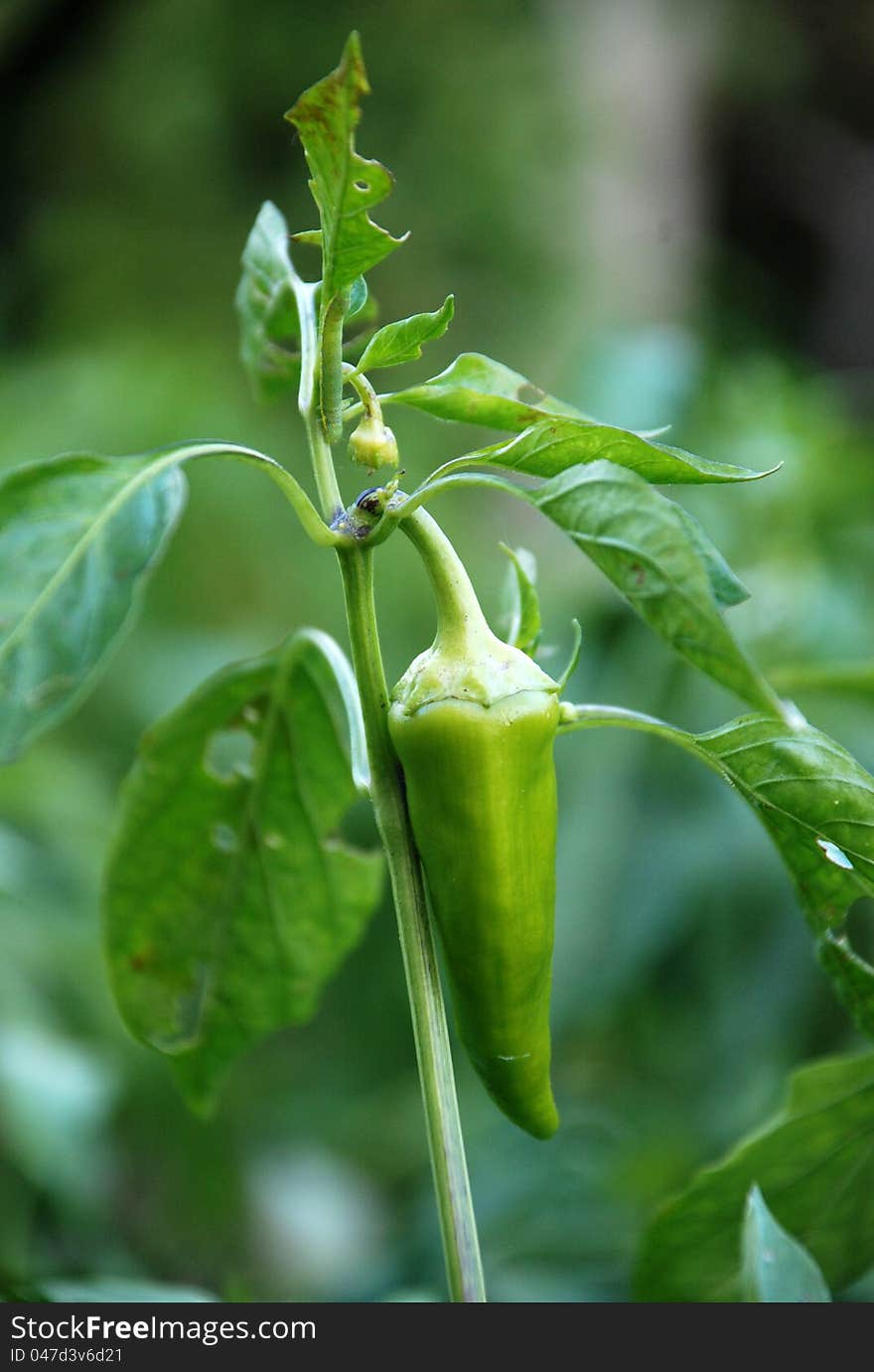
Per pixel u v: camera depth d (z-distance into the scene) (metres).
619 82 2.75
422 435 2.06
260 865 0.70
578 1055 1.41
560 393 1.27
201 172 2.50
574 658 0.58
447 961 0.58
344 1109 1.54
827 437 1.36
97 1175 1.12
